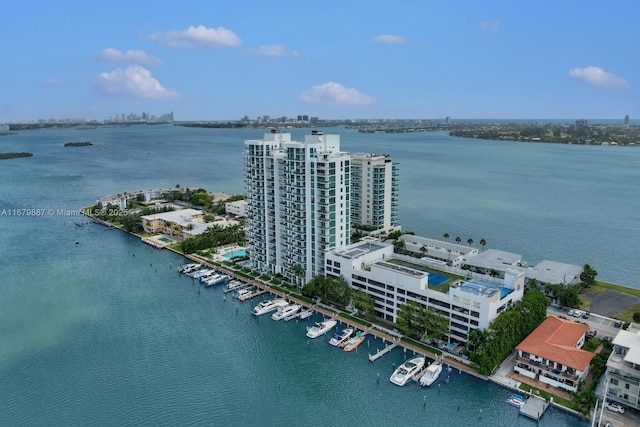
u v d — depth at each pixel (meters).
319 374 132.38
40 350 145.12
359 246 185.88
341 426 111.00
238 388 125.88
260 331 157.62
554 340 130.00
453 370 132.00
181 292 190.25
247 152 199.12
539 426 108.94
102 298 184.12
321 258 180.75
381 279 159.50
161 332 156.75
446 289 151.75
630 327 148.75
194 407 118.06
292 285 192.62
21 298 183.62
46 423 112.19
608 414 109.62
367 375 131.62
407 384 127.12
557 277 182.00
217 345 148.38
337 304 173.88
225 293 188.25
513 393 120.12
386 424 111.56
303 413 115.88
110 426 111.00
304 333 156.25
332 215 175.88
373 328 156.50
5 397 122.00
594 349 136.75
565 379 119.25
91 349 145.62
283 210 190.62
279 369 134.88
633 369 106.44
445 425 110.81
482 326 134.88
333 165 171.62
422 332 147.50
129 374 132.38
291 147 177.00
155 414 115.31
